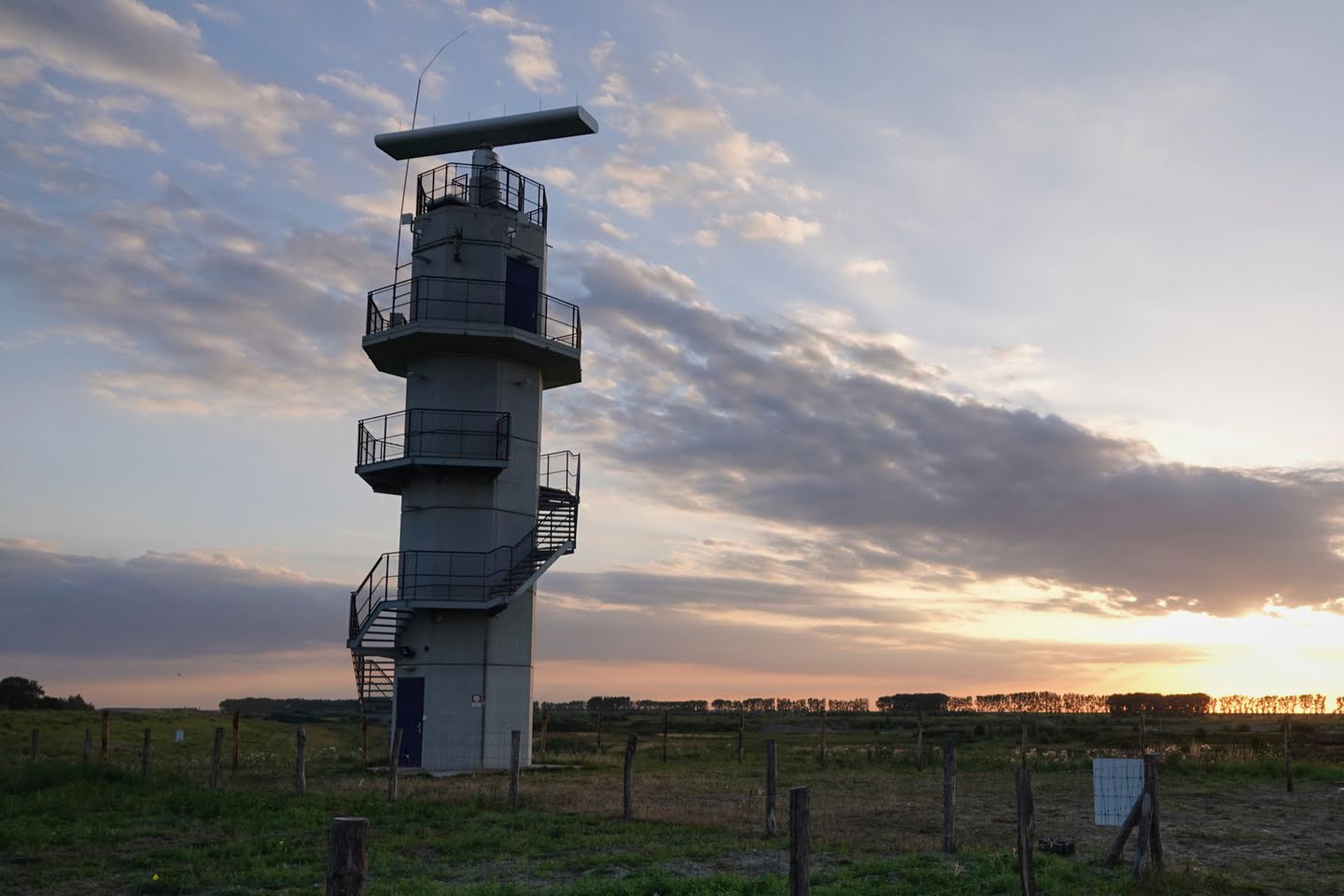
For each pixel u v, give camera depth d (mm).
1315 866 19109
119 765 33312
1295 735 76312
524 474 42750
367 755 44750
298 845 20391
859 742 74812
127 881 17047
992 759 44844
